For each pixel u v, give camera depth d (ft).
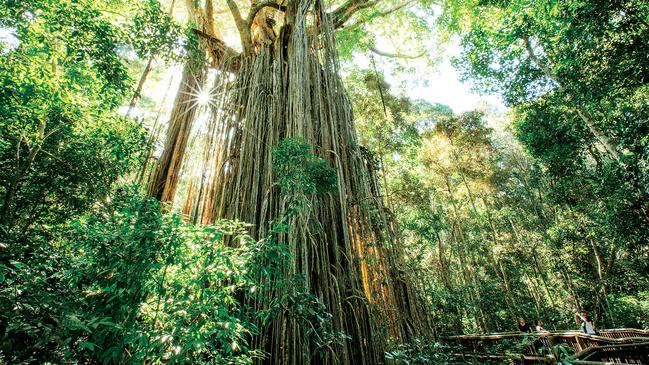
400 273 16.78
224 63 23.48
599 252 34.76
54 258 6.89
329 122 18.70
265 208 15.02
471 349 23.47
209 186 17.94
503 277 48.70
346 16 28.09
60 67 10.36
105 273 6.95
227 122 19.75
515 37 26.63
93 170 12.23
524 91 34.91
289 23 23.06
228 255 8.62
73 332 5.90
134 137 13.30
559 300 48.73
